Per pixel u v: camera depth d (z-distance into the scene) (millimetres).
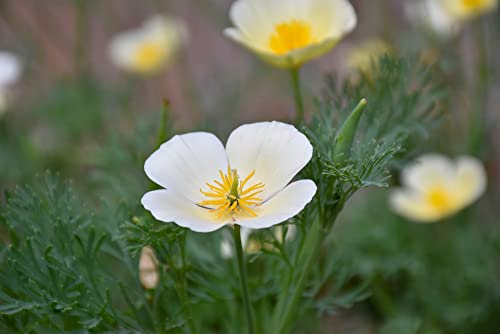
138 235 519
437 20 745
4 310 517
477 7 709
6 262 525
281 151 496
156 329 530
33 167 748
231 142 504
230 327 605
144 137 636
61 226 528
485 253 716
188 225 476
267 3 578
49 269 518
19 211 537
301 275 518
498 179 784
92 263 527
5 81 758
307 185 481
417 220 731
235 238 496
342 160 500
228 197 488
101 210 572
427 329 681
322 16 576
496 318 703
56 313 518
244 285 506
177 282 526
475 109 734
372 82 580
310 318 669
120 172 631
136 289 543
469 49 801
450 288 703
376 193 751
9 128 785
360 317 719
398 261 699
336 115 561
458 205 689
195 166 500
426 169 699
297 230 554
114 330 526
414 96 573
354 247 711
